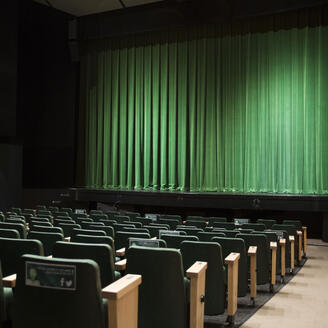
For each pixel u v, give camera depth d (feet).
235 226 24.81
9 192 42.63
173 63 44.21
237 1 38.81
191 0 40.75
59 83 47.06
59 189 46.09
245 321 13.51
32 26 45.06
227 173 41.29
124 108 46.34
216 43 42.29
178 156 43.80
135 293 7.94
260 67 40.22
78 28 46.73
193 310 9.48
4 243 10.85
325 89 37.37
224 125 41.68
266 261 16.88
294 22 38.73
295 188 38.55
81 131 48.16
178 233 16.02
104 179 46.83
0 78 40.63
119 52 46.73
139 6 43.98
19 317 7.47
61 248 10.23
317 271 22.49
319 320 13.84
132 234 15.10
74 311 7.16
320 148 37.42
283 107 39.19
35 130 45.93
